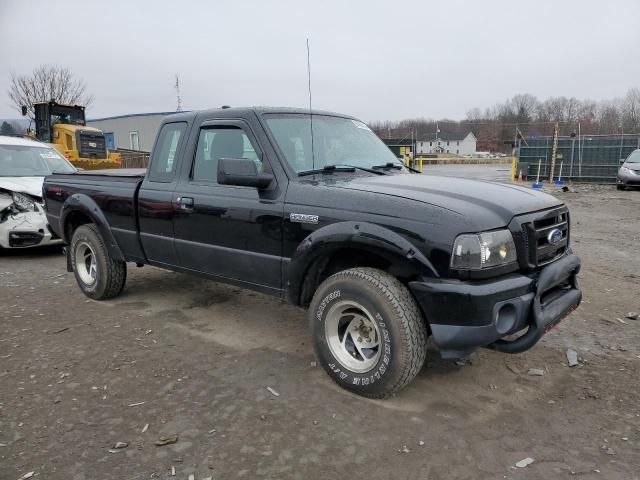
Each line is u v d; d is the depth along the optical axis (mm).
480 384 3598
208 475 2639
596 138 23125
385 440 2930
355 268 3375
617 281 6203
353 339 3486
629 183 19266
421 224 3055
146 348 4246
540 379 3662
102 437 2967
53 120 19047
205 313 5137
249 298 5625
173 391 3512
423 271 3018
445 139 92250
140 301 5523
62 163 9438
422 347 3170
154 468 2695
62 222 5785
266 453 2816
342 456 2789
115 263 5371
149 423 3111
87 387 3566
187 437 2967
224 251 4129
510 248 3102
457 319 2951
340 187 3502
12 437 2967
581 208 14133
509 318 3062
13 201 7508
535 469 2678
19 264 7434
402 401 3363
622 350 4133
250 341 4410
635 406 3275
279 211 3693
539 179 24547
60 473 2654
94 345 4309
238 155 4094
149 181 4777
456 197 3281
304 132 4152
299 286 3680
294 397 3420
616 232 10000
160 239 4684
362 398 3398
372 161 4441
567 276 3561
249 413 3221
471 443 2902
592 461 2738
